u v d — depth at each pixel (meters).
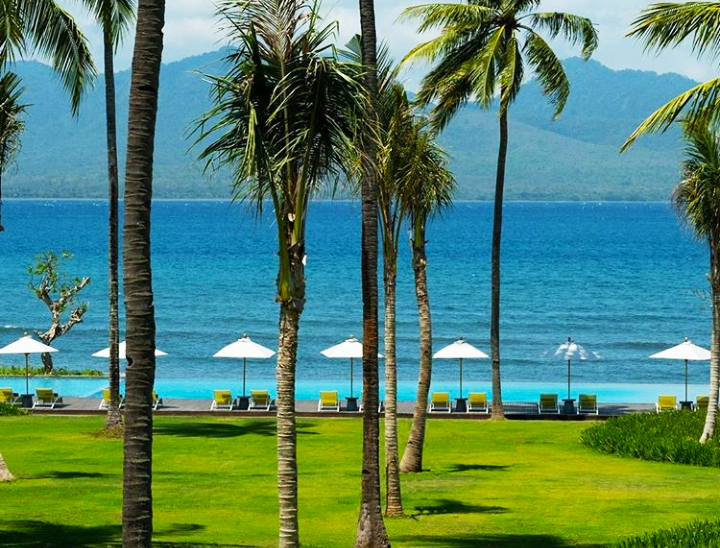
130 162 14.98
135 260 15.02
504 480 36.56
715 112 26.36
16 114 33.84
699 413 48.31
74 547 24.47
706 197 39.44
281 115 20.91
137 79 14.95
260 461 40.06
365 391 24.75
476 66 51.72
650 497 33.19
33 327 116.81
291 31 20.59
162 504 31.28
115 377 45.62
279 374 21.12
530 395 71.94
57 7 35.41
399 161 31.06
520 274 176.25
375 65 23.86
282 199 21.17
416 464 38.56
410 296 148.12
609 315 129.00
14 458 39.47
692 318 127.19
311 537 27.19
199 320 121.31
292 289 20.98
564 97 55.50
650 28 26.69
